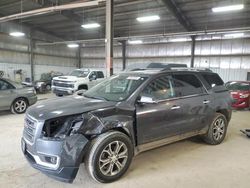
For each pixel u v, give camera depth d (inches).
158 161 137.9
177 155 148.6
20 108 279.6
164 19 533.3
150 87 130.4
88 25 499.8
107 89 143.5
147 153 151.3
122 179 114.0
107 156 109.3
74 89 398.6
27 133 110.9
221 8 351.6
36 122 102.9
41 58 719.1
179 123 140.3
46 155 98.8
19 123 230.4
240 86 369.7
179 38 635.5
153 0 430.9
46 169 100.2
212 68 596.7
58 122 103.3
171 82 142.1
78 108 109.5
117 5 460.4
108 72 304.7
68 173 98.5
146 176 117.9
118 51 753.6
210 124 165.3
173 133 138.5
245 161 140.8
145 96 123.2
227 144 174.6
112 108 112.7
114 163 111.3
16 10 521.3
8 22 608.7
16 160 134.3
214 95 165.6
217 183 112.0
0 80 264.5
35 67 702.5
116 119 111.1
